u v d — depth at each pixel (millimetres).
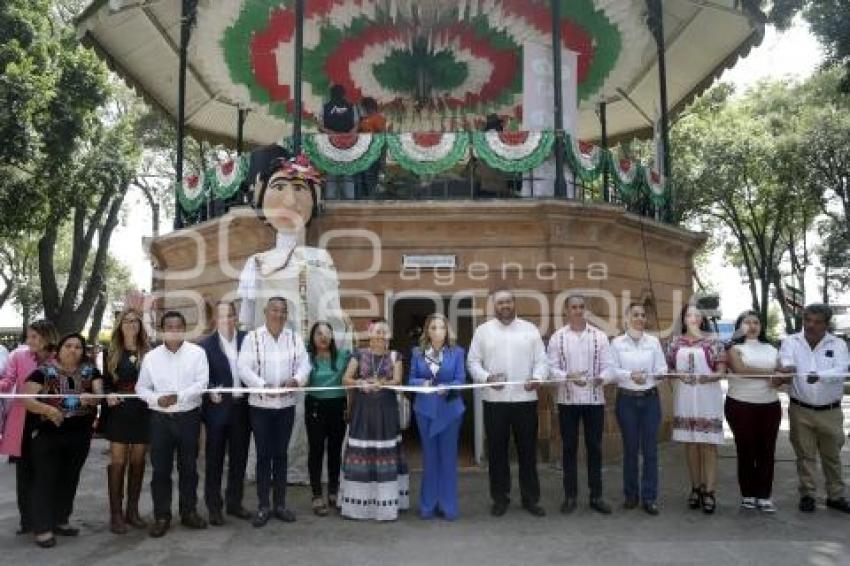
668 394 11594
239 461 7051
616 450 10023
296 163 9023
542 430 9523
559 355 7266
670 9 12539
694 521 6859
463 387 6738
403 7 11867
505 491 7078
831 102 26359
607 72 13844
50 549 6168
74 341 6645
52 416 6246
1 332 41156
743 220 31812
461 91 13680
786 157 27203
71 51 19766
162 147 28984
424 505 6980
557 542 6199
